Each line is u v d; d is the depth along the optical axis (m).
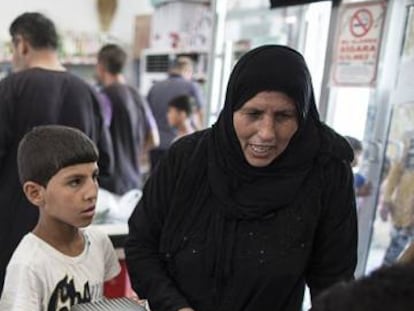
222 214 1.08
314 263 1.15
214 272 1.08
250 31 2.85
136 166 3.21
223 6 2.71
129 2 6.64
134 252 1.18
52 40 2.06
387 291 0.48
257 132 1.01
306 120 1.10
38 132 1.18
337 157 1.11
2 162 1.94
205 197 1.10
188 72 4.73
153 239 1.19
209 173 1.10
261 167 1.07
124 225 1.90
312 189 1.08
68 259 1.16
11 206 1.93
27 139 1.18
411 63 1.71
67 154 1.13
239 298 1.08
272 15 2.77
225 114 1.09
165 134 4.23
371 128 1.88
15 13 5.91
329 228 1.11
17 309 1.05
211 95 2.74
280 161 1.08
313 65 2.13
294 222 1.07
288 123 1.02
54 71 2.04
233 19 2.83
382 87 1.83
